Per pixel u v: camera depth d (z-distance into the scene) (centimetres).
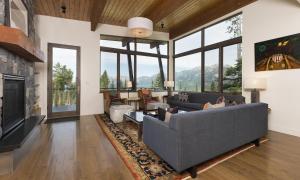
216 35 543
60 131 384
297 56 350
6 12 262
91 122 471
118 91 659
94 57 595
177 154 193
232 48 496
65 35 551
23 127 307
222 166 227
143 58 712
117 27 632
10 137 250
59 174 207
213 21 537
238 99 430
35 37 444
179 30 679
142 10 505
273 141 322
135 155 260
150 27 369
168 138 209
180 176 204
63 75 552
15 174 207
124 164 233
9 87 282
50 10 491
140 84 708
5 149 207
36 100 480
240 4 448
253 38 425
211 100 512
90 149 283
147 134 271
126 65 681
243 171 214
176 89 742
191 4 495
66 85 557
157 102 610
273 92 390
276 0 381
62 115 550
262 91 411
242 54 451
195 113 207
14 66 306
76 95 572
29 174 207
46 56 525
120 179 198
